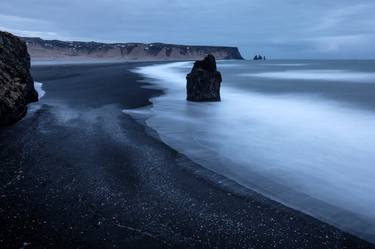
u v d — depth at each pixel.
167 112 20.27
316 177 10.57
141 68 83.31
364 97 31.30
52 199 8.44
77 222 7.46
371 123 18.88
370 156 12.75
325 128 17.47
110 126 15.61
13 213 7.72
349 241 7.18
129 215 7.83
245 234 7.28
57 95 25.41
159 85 37.81
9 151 11.70
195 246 6.79
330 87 41.47
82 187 9.14
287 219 7.94
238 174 10.52
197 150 12.73
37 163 10.71
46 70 60.72
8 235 6.90
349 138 15.41
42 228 7.19
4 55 19.05
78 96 25.14
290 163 11.73
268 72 81.25
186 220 7.72
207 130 15.99
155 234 7.13
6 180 9.41
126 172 10.24
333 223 7.86
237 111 21.70
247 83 47.81
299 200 8.94
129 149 12.33
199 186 9.50
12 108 15.55
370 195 9.38
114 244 6.73
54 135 13.79
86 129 14.90
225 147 13.30
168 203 8.46
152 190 9.12
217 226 7.53
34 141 12.89
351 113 22.33
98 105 21.27
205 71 24.73
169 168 10.70
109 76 48.56
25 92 18.75
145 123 16.66
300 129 17.06
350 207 8.63
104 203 8.33
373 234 7.47
